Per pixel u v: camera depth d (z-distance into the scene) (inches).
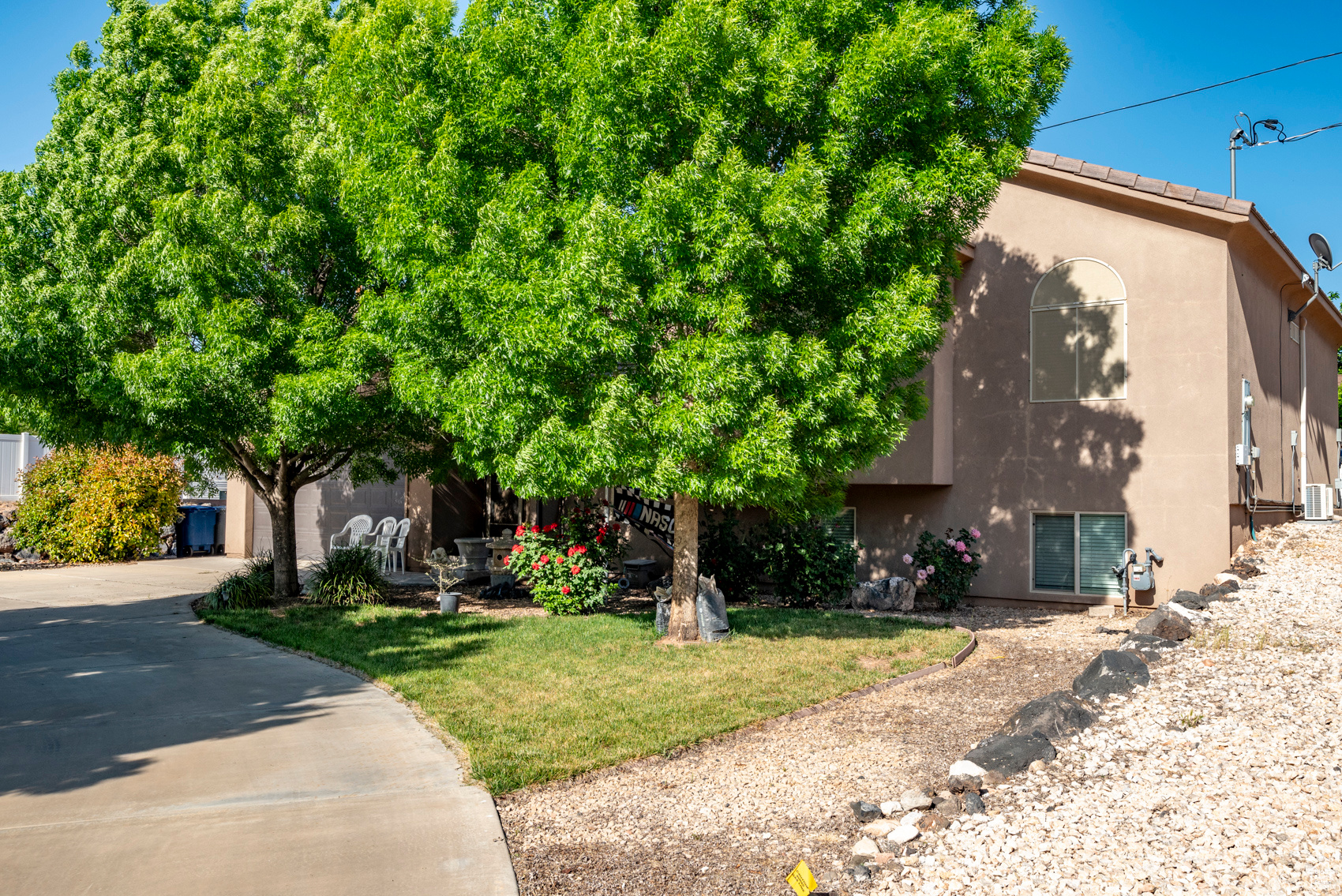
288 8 464.4
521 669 327.0
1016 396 512.7
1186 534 463.2
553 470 313.1
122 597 523.5
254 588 481.4
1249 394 485.4
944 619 457.1
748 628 414.9
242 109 409.4
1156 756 206.5
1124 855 159.2
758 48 322.3
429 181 323.9
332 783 212.1
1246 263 497.7
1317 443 717.3
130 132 430.6
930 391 509.7
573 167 321.7
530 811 199.8
